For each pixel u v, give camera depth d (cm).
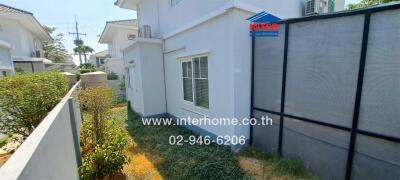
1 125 383
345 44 283
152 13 759
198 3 492
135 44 693
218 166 364
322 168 330
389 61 245
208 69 477
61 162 204
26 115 395
